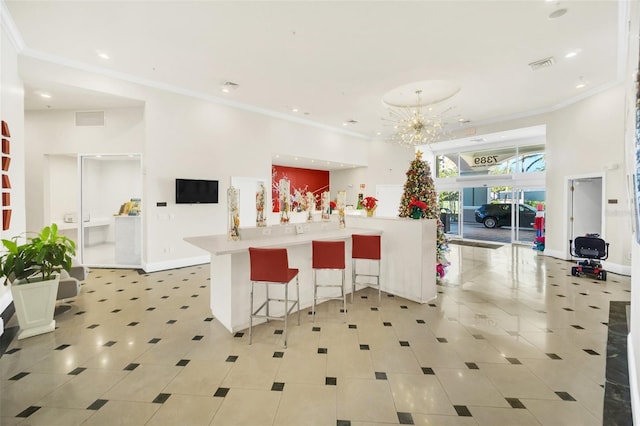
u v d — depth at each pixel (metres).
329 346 2.96
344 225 4.95
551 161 7.30
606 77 5.46
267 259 3.01
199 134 6.32
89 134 5.95
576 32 3.92
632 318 2.39
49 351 2.83
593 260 5.72
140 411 2.03
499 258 7.30
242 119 7.01
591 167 6.32
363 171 10.54
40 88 4.86
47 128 5.98
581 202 6.91
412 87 6.12
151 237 5.80
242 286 3.35
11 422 1.92
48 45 4.25
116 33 3.96
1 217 3.43
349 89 5.94
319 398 2.17
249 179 7.15
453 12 3.51
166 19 3.65
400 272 4.50
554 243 7.35
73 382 2.35
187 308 3.96
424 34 3.98
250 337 3.01
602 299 4.32
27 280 3.18
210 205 6.55
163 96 5.80
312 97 6.44
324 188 11.55
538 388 2.28
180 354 2.79
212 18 3.63
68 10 3.46
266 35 4.01
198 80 5.55
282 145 7.87
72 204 6.75
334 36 4.04
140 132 5.90
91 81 4.96
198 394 2.21
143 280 5.25
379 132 9.83
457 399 2.16
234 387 2.29
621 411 2.01
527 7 3.40
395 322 3.54
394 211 10.34
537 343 3.01
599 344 2.98
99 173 6.70
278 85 5.77
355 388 2.29
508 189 9.81
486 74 5.25
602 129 6.07
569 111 6.79
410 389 2.28
